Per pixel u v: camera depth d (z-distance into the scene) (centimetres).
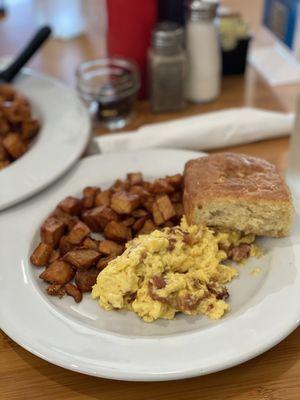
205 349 24
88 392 25
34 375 26
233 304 27
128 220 32
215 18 46
